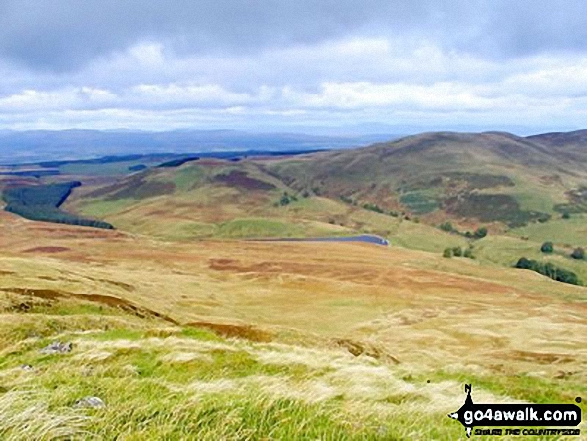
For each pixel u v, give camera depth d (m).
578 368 54.06
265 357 19.64
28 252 195.88
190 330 28.00
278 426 9.21
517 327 94.94
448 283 157.00
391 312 109.75
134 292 84.00
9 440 7.86
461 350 78.06
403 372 23.64
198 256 193.12
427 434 9.97
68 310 44.41
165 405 9.81
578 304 137.00
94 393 11.37
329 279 146.50
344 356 27.17
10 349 21.56
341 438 9.05
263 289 129.00
